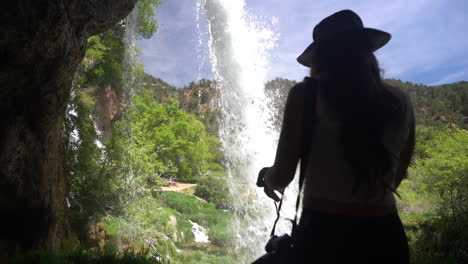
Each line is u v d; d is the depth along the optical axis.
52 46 5.00
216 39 13.74
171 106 40.75
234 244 19.31
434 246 3.23
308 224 1.07
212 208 31.95
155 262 4.30
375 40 1.14
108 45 22.80
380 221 1.02
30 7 4.43
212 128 82.06
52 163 6.36
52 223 6.11
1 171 4.97
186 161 42.09
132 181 17.77
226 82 13.23
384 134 0.99
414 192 18.03
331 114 1.00
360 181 0.97
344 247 1.00
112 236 15.12
